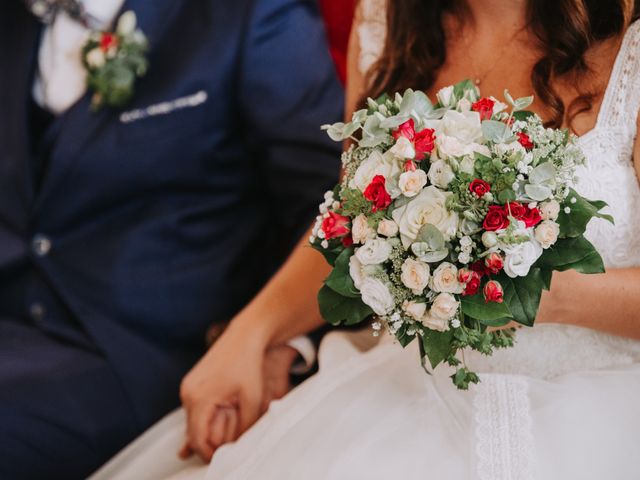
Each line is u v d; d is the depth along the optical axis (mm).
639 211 1430
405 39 1663
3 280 2131
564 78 1477
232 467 1508
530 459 1259
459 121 1230
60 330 2049
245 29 2072
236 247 2131
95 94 2094
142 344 2020
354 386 1515
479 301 1197
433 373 1465
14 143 2129
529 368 1463
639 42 1402
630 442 1290
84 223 2105
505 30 1560
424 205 1192
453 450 1319
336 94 2096
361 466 1317
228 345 1766
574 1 1431
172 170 2082
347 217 1263
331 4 2246
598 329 1402
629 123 1415
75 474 1876
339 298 1298
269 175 2088
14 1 2193
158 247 2068
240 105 2096
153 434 1836
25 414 1853
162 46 2125
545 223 1181
